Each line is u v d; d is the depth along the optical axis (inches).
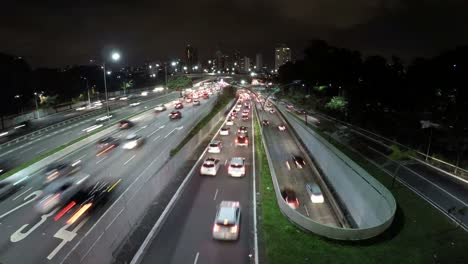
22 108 2984.7
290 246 797.9
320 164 1660.9
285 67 5797.2
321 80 4092.0
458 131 1598.2
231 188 1220.5
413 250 774.5
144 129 2321.6
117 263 724.0
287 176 1542.8
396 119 2129.7
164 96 4741.6
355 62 3976.4
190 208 1024.9
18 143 1936.5
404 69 3580.2
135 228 872.3
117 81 5388.8
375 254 764.0
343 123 2485.2
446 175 1225.4
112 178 1273.4
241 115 3489.2
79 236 830.5
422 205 976.3
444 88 2390.5
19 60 3218.5
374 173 1291.8
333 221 1144.2
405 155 1477.6
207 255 765.3
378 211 972.6
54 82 3671.3
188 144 1690.5
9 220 915.4
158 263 732.0
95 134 2016.5
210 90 5969.5
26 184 1208.2
